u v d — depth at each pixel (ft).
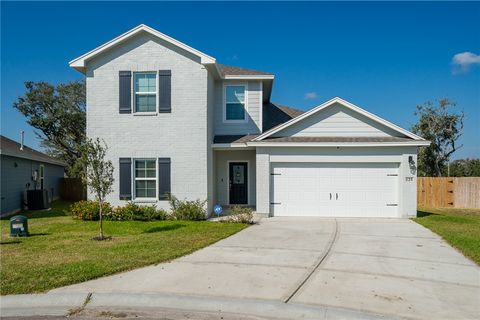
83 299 18.43
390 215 47.85
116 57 48.29
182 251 27.50
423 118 96.78
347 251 28.22
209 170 49.85
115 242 31.17
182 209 46.09
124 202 48.03
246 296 18.38
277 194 49.21
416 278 21.33
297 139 49.32
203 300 17.97
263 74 54.70
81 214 45.42
